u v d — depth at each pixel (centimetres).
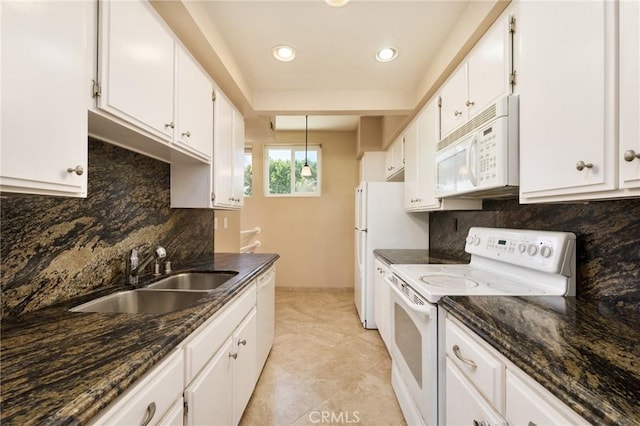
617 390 57
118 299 133
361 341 279
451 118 185
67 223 119
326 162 476
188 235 227
